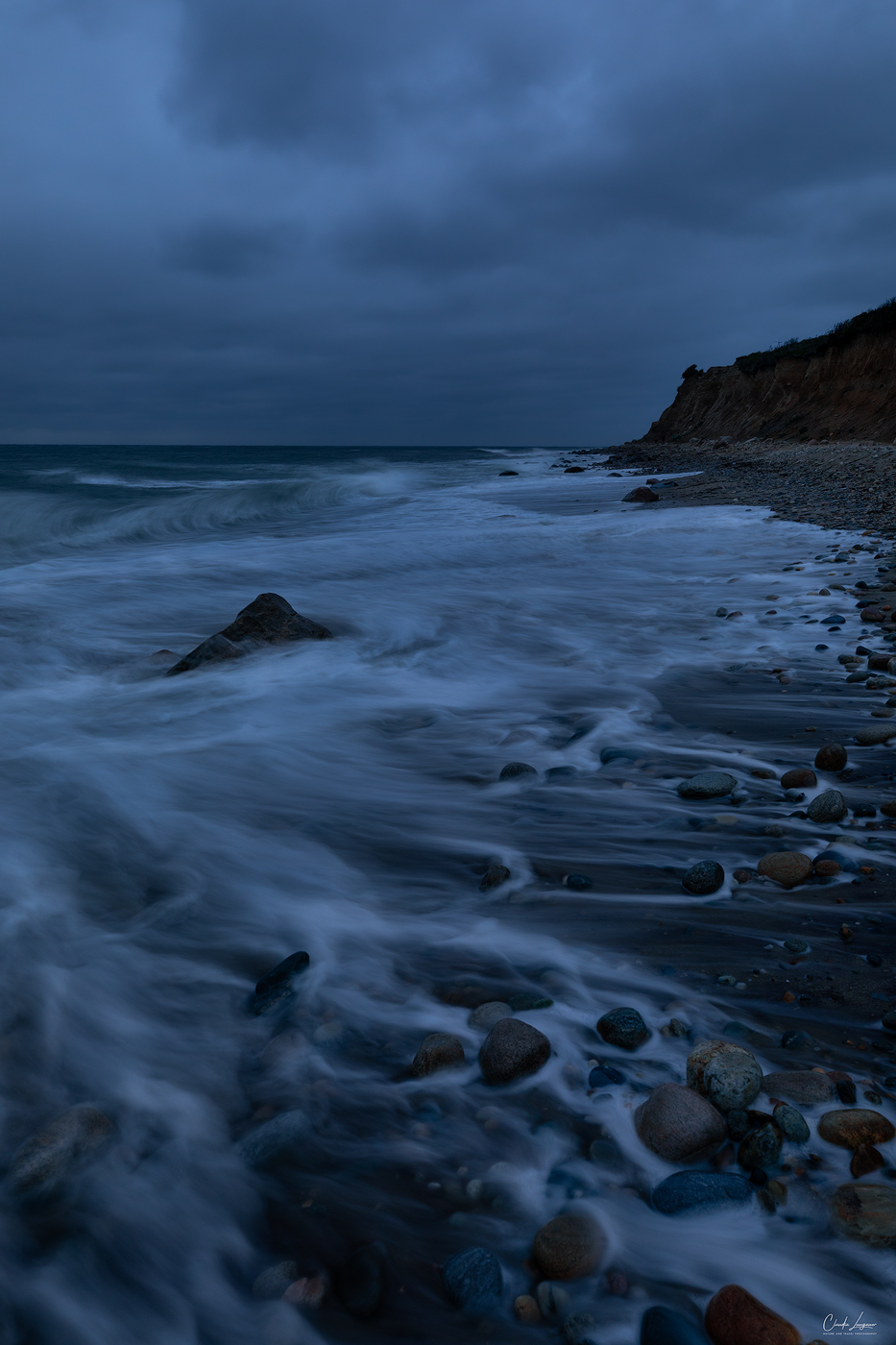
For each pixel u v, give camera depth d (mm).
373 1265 1466
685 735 4188
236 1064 2012
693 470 26516
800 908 2566
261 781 3816
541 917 2623
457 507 19781
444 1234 1542
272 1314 1409
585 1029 2064
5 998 2223
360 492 25734
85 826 3320
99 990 2283
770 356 39531
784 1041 1958
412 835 3252
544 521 15250
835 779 3504
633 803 3432
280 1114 1817
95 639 6965
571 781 3699
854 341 32562
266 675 5652
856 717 4297
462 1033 2092
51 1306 1442
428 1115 1827
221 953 2480
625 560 10031
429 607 7695
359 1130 1792
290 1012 2178
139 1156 1715
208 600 8445
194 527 16719
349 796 3637
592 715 4602
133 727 4617
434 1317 1388
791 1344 1265
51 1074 1960
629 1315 1367
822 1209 1501
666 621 6852
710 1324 1322
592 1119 1787
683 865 2908
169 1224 1573
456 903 2742
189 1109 1860
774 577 8117
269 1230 1559
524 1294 1417
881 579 7488
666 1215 1532
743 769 3711
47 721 4730
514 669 5707
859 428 28641
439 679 5508
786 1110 1684
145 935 2561
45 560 11570
